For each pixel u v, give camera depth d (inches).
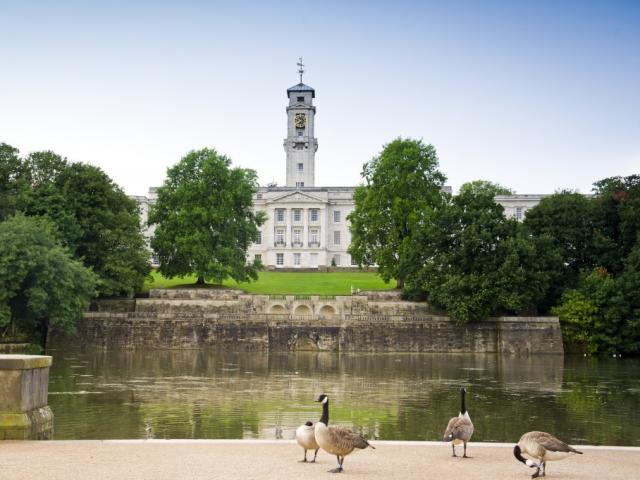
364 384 1877.5
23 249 2404.0
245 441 840.9
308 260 6368.1
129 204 3624.5
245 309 3644.2
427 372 2262.6
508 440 1119.0
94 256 3277.6
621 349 3144.7
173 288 3828.7
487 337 3253.0
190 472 652.1
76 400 1496.1
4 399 815.1
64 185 3270.2
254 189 4089.6
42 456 715.4
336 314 3661.4
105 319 3186.5
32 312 2566.4
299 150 6732.3
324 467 693.9
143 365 2395.4
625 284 3166.8
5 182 2925.7
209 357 2817.4
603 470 699.4
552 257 3380.9
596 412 1412.4
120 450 760.3
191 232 3757.4
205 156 3929.6
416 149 3737.7
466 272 3361.2
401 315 3469.5
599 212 3570.4
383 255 3659.0
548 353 3171.8
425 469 687.1
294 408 1411.2
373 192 3767.2
